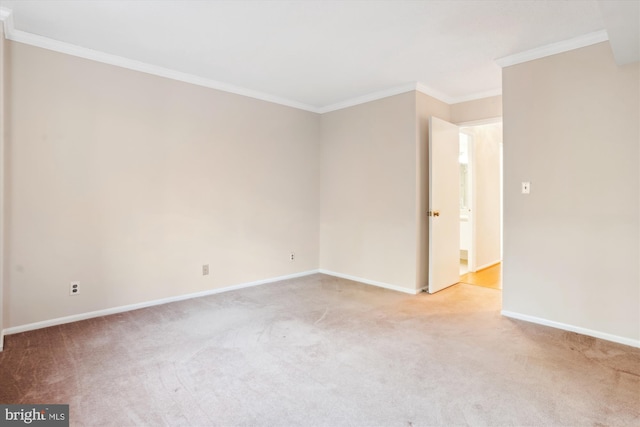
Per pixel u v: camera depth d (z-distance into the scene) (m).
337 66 3.48
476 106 4.27
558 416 1.78
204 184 3.90
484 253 5.59
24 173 2.83
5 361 2.34
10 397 1.92
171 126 3.64
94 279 3.20
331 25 2.66
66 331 2.86
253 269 4.38
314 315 3.29
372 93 4.36
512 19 2.55
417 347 2.60
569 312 2.92
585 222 2.83
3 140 2.55
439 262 4.13
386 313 3.35
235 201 4.17
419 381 2.11
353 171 4.66
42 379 2.11
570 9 2.41
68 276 3.06
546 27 2.67
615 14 1.93
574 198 2.88
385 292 4.09
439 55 3.20
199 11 2.46
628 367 2.29
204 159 3.89
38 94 2.88
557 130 2.96
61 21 2.61
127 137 3.36
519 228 3.18
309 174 4.99
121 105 3.31
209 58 3.30
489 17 2.53
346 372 2.22
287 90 4.26
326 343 2.66
